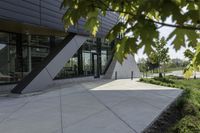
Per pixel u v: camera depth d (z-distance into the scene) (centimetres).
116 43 184
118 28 186
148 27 154
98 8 191
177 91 1583
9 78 1717
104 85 1975
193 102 1121
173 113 965
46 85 1631
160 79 2464
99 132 714
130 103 1152
